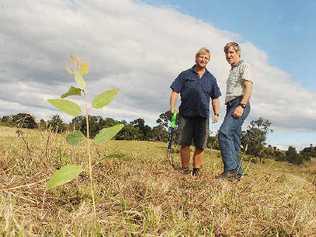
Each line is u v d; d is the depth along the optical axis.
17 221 2.85
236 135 6.53
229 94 6.60
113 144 8.77
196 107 7.16
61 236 2.81
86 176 4.80
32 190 3.83
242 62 6.54
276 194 5.32
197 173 6.82
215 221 3.67
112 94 2.24
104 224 3.19
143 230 3.19
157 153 8.43
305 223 3.94
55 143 5.91
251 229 3.73
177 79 7.42
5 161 4.97
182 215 3.61
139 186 4.51
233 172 6.31
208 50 7.26
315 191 6.97
